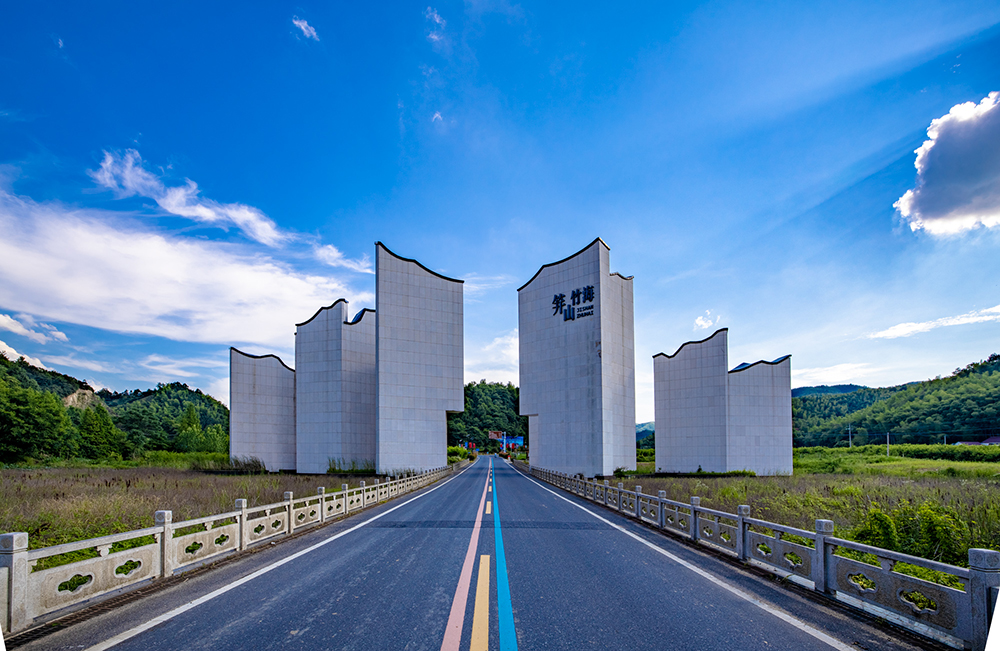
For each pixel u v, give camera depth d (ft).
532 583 24.94
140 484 86.43
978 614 16.02
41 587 19.19
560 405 156.87
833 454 231.09
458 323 164.14
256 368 177.17
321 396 160.86
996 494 53.72
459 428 525.34
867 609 20.51
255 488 78.64
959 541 34.68
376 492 68.85
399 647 16.70
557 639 17.47
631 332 168.55
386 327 153.38
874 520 38.24
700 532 36.35
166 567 25.80
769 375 163.12
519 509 59.36
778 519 48.65
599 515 54.13
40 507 48.47
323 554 32.35
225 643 17.11
